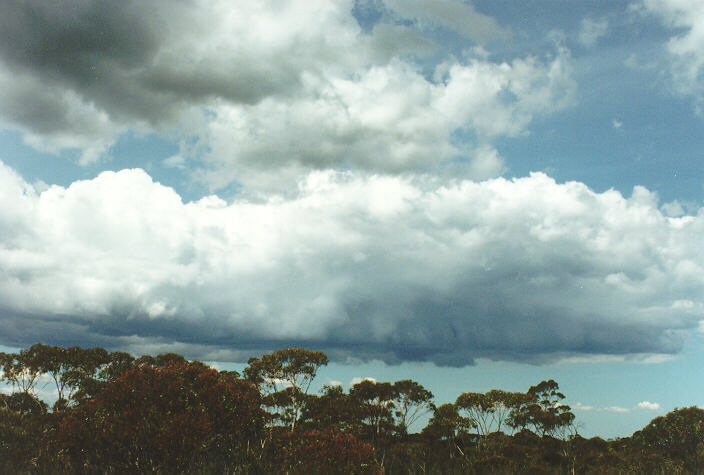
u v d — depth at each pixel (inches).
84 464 644.1
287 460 780.6
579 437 1879.9
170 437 625.9
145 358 1722.4
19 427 745.6
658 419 1501.0
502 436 1865.2
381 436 1601.9
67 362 1616.6
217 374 766.5
